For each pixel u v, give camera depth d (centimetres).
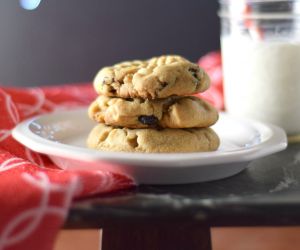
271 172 38
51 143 36
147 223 32
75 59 85
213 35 86
